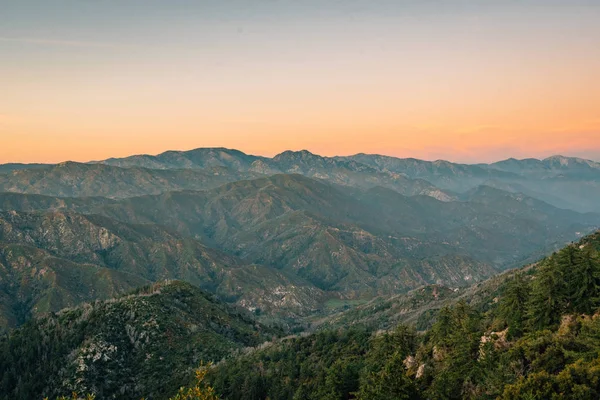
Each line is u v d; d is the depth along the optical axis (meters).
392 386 65.94
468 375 66.44
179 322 190.88
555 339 61.50
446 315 94.44
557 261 74.69
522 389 53.25
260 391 119.56
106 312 187.38
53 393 152.12
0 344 187.75
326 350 136.12
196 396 53.00
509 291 82.25
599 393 49.91
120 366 162.88
